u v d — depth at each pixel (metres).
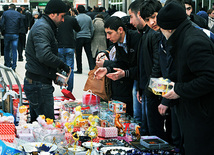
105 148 2.79
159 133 3.56
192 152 2.22
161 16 2.24
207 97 2.14
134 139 3.17
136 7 3.56
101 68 3.89
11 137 2.81
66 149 2.60
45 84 3.52
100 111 3.95
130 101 4.30
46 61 3.40
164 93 2.32
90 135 2.48
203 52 2.09
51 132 2.77
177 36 2.24
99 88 4.42
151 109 3.48
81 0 31.94
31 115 3.79
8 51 9.80
